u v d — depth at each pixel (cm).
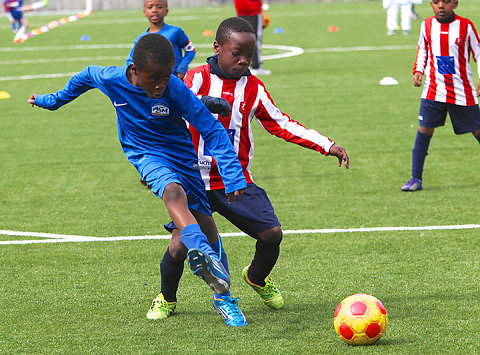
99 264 1478
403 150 2491
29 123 3091
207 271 955
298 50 5266
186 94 1060
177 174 1102
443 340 1067
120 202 1964
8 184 2162
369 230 1672
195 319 1185
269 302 1221
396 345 1052
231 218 1190
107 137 2805
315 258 1486
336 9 8994
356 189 2044
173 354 1041
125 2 10531
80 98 3709
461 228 1672
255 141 2705
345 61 4650
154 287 1344
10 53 5506
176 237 1147
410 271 1395
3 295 1309
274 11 8975
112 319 1190
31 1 10325
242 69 1147
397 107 3225
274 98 3497
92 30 7119
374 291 1294
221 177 1160
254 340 1087
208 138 1071
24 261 1503
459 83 1956
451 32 1933
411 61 4547
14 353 1055
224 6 10288
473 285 1309
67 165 2386
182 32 2372
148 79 1004
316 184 2109
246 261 1480
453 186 2052
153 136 1098
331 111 3172
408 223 1719
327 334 1102
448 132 2744
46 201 1981
